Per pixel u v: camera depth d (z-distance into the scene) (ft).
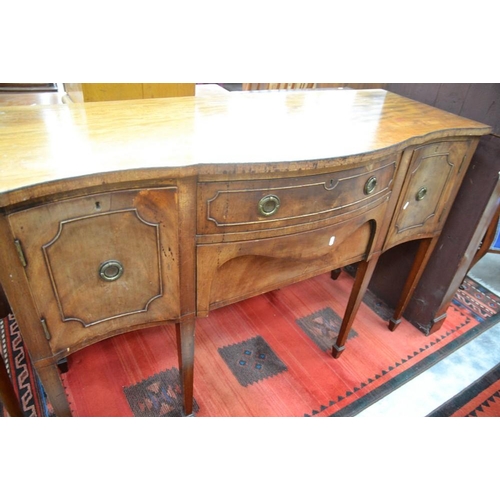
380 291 5.63
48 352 2.53
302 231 2.98
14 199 1.88
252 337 4.80
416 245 4.86
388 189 3.42
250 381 4.24
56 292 2.35
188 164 2.27
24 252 2.09
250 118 3.22
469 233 4.33
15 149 2.26
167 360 4.38
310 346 4.76
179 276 2.74
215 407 3.93
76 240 2.25
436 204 4.03
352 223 3.28
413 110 3.90
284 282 3.50
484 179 4.04
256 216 2.70
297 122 3.24
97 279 2.48
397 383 4.39
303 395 4.15
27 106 3.03
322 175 2.77
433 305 4.94
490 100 3.77
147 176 2.21
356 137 3.02
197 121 3.02
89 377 4.11
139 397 3.96
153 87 3.63
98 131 2.65
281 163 2.47
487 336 5.18
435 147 3.52
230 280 3.12
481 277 6.33
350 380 4.38
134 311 2.79
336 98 4.08
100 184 2.13
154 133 2.70
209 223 2.58
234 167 2.37
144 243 2.49
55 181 1.97
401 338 5.03
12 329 4.53
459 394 4.33
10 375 4.02
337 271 5.82
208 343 4.65
